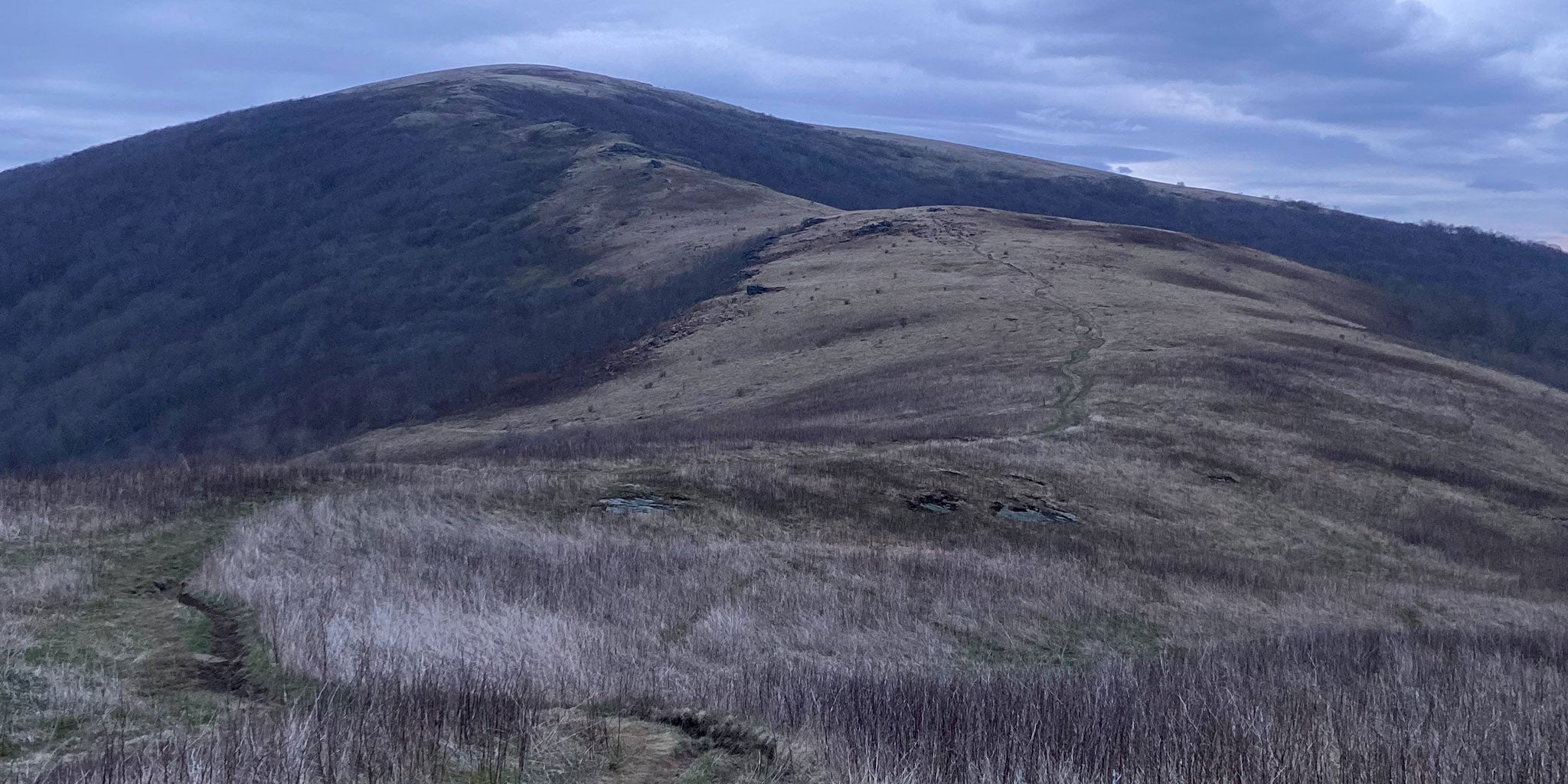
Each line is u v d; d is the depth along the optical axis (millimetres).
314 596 13570
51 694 9352
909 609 17625
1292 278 77000
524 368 74688
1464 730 9711
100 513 17609
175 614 12641
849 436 32062
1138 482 29859
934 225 82188
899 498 25766
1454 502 32125
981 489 27203
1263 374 41281
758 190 122375
